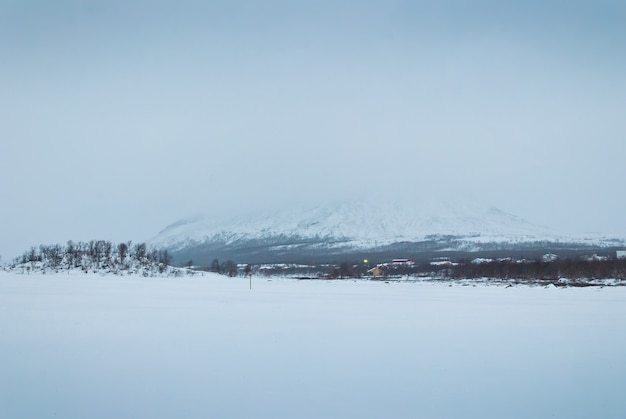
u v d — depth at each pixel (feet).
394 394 67.26
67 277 339.16
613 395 67.10
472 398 65.92
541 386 71.00
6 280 311.68
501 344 98.94
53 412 60.13
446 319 135.23
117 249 420.36
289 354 89.56
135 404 62.90
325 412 60.85
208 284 322.14
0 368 79.00
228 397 65.72
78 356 87.30
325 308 163.53
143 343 98.73
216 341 101.19
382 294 239.50
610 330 115.85
